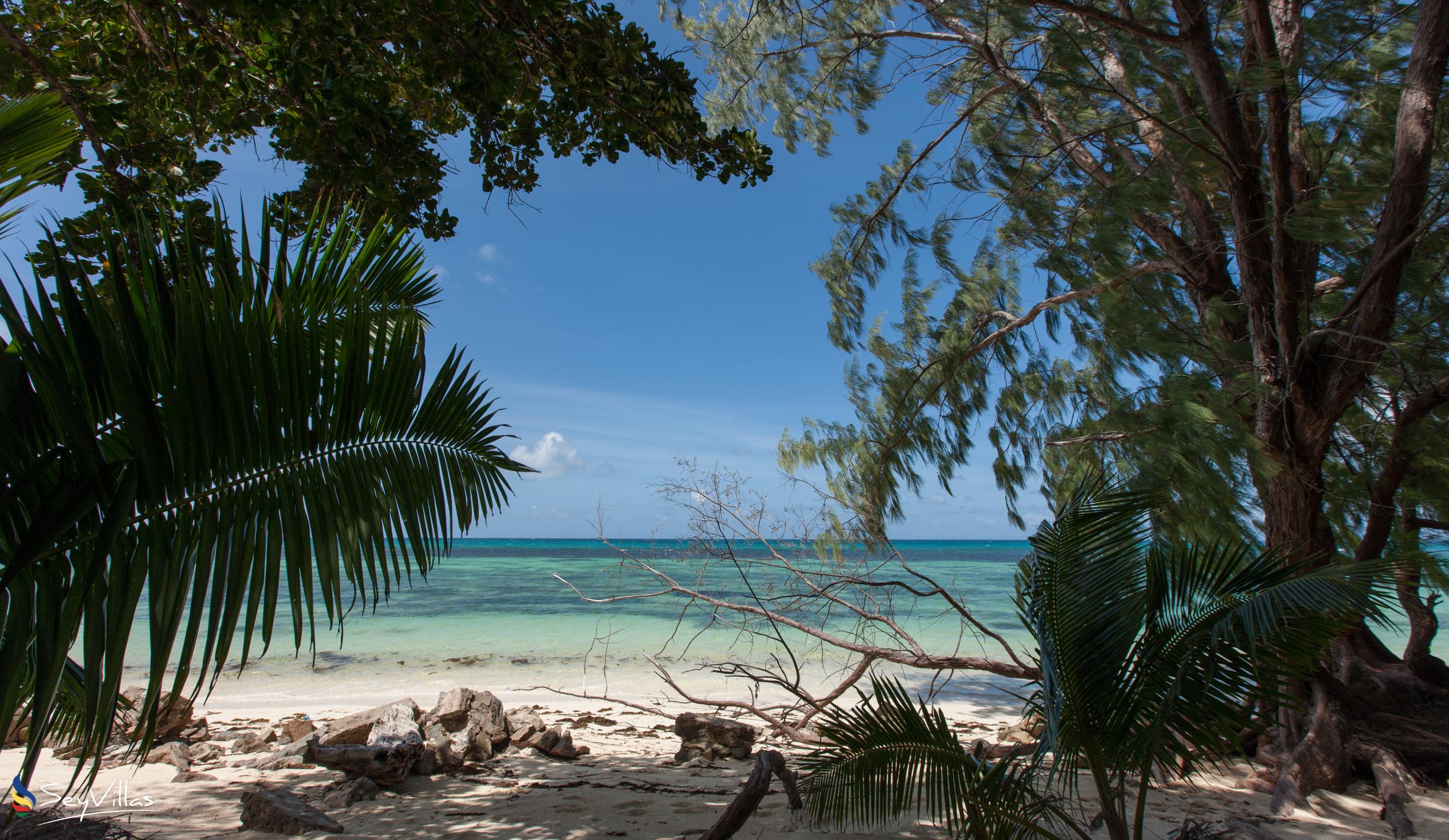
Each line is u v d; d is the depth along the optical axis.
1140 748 2.78
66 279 1.81
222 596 1.97
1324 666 5.69
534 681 9.78
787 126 9.09
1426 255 4.77
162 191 4.35
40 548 1.65
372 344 2.87
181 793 4.75
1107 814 2.83
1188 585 2.92
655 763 5.95
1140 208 5.25
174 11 4.11
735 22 8.73
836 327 8.73
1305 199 5.25
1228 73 5.82
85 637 1.77
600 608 18.45
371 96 4.32
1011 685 9.55
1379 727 5.61
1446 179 4.71
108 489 1.81
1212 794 5.19
